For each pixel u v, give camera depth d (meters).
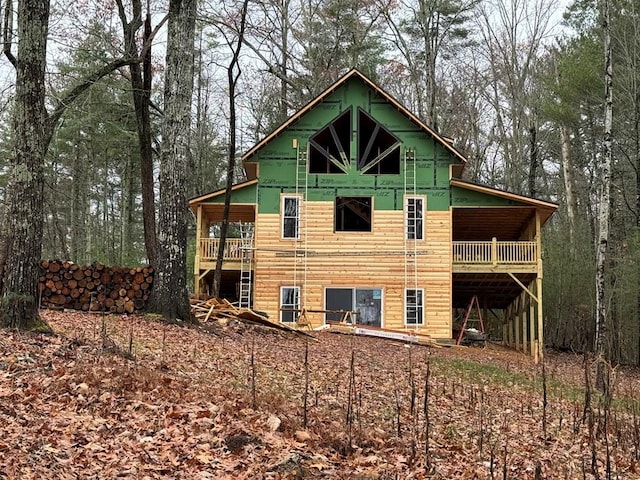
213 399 9.22
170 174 17.38
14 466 6.19
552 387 16.77
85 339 11.80
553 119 34.28
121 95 31.23
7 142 32.28
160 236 17.41
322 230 27.52
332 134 27.98
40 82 11.70
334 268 27.31
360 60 43.69
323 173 27.81
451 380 15.48
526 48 44.28
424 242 27.23
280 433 8.17
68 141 37.91
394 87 48.62
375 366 16.23
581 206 42.84
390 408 10.88
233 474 6.74
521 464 8.48
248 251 27.47
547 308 37.75
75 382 8.85
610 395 11.27
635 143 32.28
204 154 43.69
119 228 50.75
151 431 7.68
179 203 17.42
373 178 27.70
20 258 11.31
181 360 12.22
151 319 16.72
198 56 39.62
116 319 16.38
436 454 8.44
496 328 44.22
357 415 9.08
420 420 10.38
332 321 26.11
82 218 43.31
